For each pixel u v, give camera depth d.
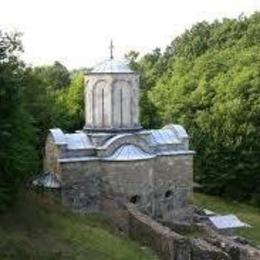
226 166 73.38
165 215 49.75
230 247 41.31
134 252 38.97
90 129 48.88
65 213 42.94
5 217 36.69
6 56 35.88
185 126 81.31
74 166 46.31
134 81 49.16
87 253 35.69
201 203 71.50
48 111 59.47
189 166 50.94
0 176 35.81
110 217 46.78
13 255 31.64
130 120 49.03
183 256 38.56
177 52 120.38
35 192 43.28
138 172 47.12
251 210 69.94
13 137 35.56
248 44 102.12
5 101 34.81
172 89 95.75
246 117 76.00
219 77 88.88
